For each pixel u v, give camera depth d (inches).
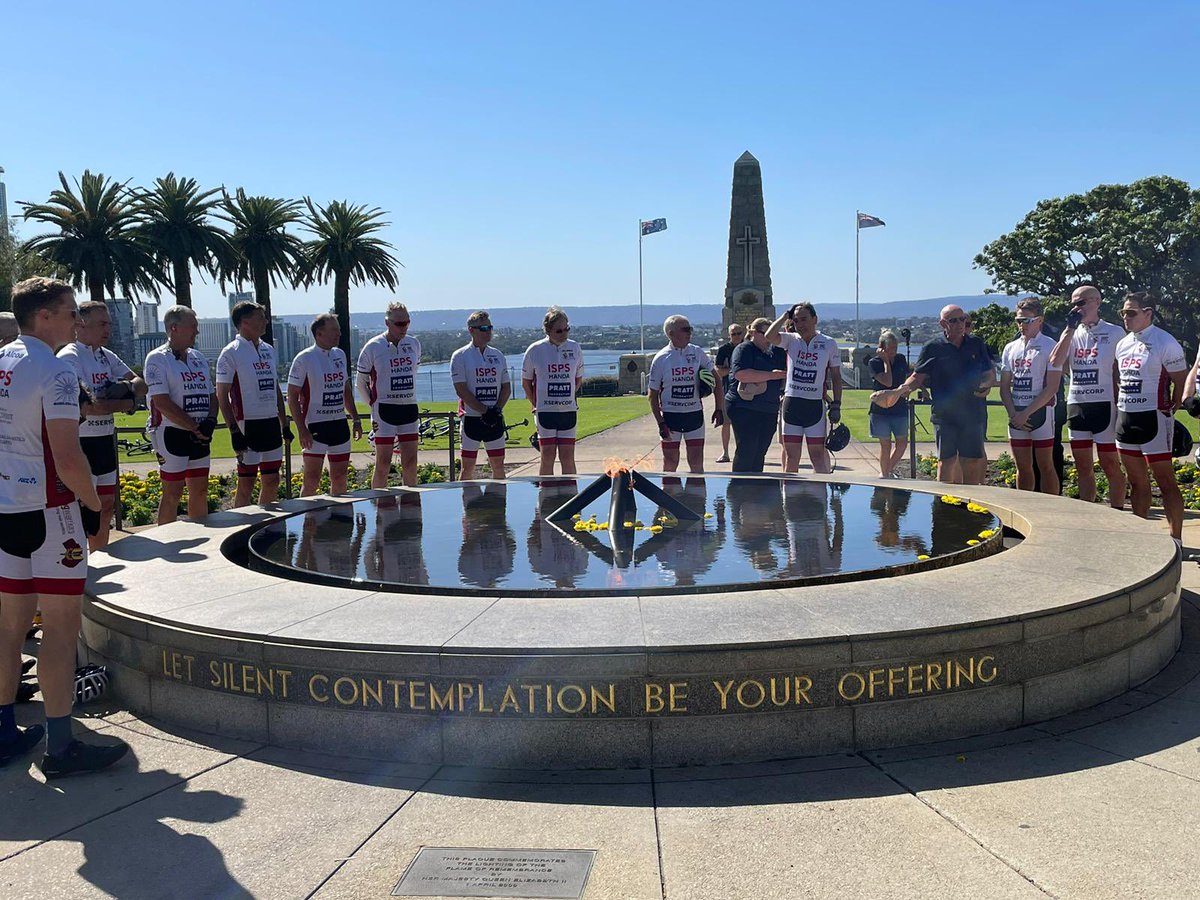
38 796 158.6
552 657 162.7
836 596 189.8
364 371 404.8
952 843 134.6
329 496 337.7
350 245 2000.5
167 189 1734.7
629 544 247.4
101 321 299.3
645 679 162.6
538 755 164.9
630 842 137.2
